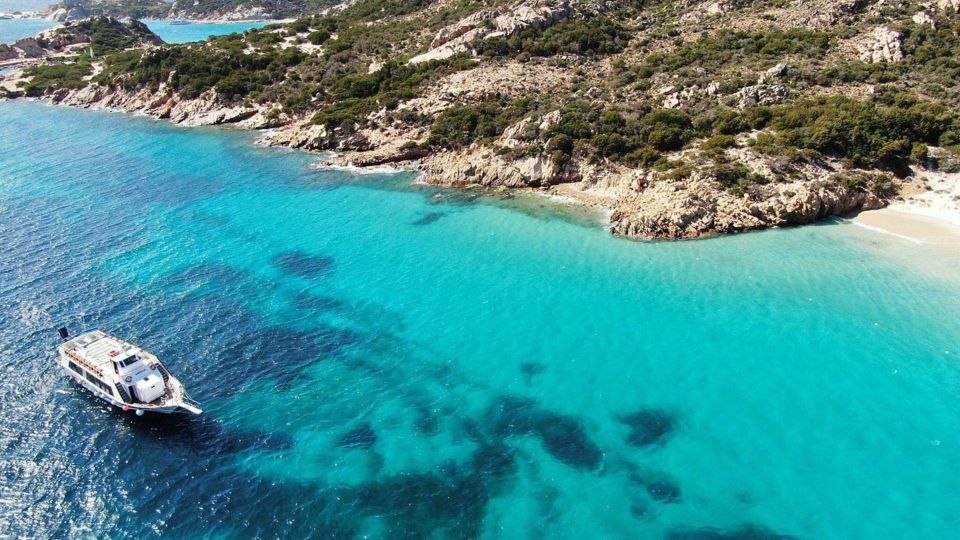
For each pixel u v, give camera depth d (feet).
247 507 106.73
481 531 101.35
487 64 355.36
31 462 116.57
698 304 161.68
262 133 363.76
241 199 252.42
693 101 269.85
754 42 326.03
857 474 108.37
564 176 247.50
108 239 212.02
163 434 123.34
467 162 265.34
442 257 195.83
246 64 435.53
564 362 142.82
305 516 104.78
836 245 186.29
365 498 108.06
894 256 177.78
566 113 267.59
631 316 158.61
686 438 118.73
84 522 104.47
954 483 105.70
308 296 175.01
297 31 515.50
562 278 179.22
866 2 340.39
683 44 347.36
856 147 219.41
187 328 159.02
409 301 171.32
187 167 298.56
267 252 202.80
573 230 210.18
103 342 142.51
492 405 130.31
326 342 153.48
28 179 276.21
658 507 104.32
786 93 258.16
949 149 215.31
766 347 143.23
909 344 140.97
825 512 101.65
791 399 126.82
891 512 101.04
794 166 214.90
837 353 139.64
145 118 412.36
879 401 124.88
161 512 106.22
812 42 311.88
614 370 139.13
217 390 136.15
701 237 197.67
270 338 155.02
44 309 166.30
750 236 195.83
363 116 327.47
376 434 123.13
